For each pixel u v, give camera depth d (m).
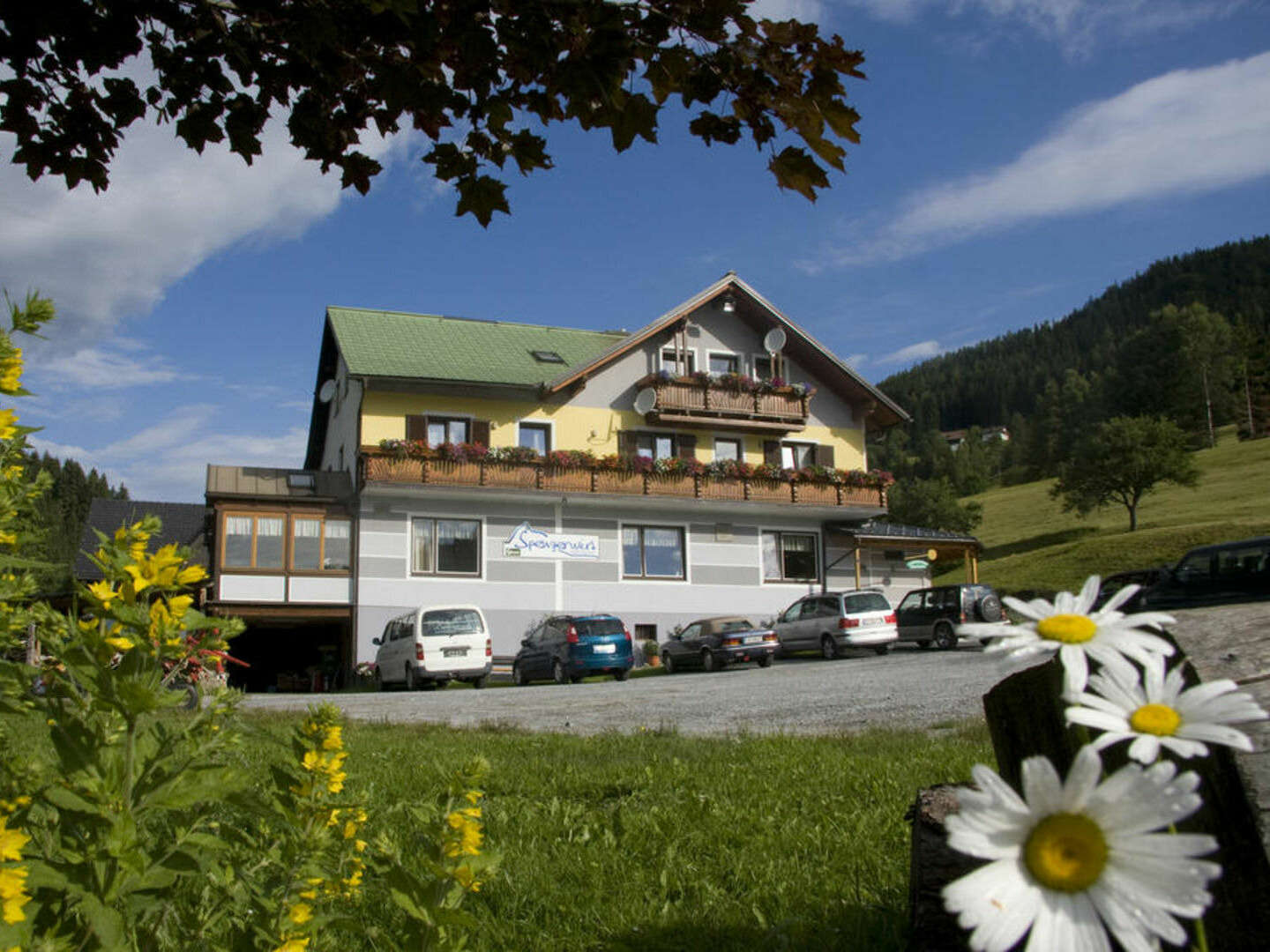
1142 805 0.83
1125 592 1.04
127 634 1.56
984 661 18.05
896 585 34.97
